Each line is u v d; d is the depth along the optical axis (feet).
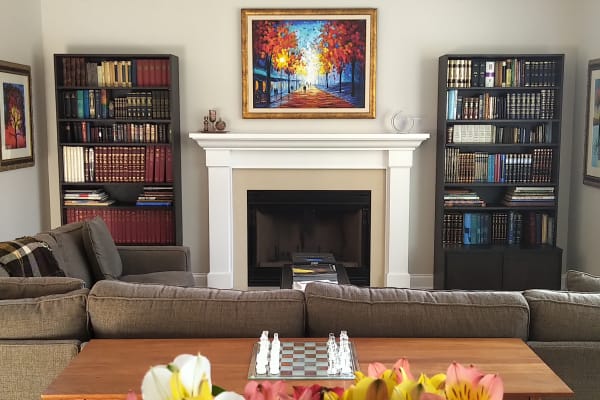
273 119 18.62
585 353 7.79
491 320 7.91
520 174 18.16
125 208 18.35
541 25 18.28
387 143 18.01
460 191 18.44
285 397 3.06
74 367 6.92
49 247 12.15
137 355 7.24
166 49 18.43
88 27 18.37
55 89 17.65
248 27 18.26
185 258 15.15
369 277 19.07
